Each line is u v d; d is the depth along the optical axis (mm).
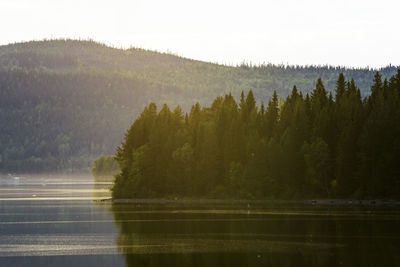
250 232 127812
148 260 100438
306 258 100000
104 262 99375
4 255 105625
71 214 169750
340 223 139625
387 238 118312
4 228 138875
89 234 128375
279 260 98938
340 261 97562
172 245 113750
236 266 95500
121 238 122500
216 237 121938
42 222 150125
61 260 101000
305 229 131000
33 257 103812
